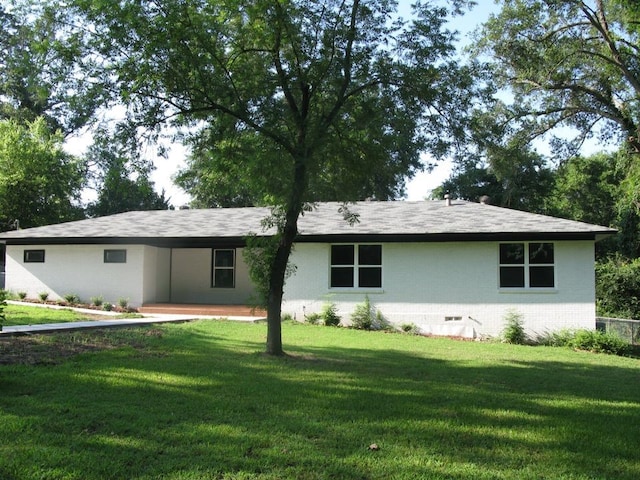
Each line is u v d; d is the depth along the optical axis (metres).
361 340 13.99
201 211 23.25
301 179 9.48
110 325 12.96
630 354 14.53
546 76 23.75
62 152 32.19
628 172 23.22
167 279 22.03
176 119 9.94
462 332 16.86
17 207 30.48
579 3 22.02
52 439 4.94
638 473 4.68
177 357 9.58
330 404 6.67
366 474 4.44
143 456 4.63
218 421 5.75
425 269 17.38
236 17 9.47
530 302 16.52
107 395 6.59
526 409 6.84
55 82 9.17
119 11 8.48
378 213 19.84
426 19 9.93
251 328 14.88
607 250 31.81
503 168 21.84
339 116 10.24
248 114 9.77
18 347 9.38
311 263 18.20
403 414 6.35
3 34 28.80
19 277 20.89
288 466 4.55
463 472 4.54
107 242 19.70
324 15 9.70
